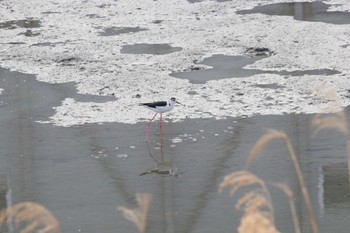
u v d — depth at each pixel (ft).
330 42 196.13
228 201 105.19
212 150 128.06
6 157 128.67
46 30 226.58
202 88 165.27
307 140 129.90
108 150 130.62
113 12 247.91
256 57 188.65
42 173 120.47
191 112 150.41
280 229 94.27
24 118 150.61
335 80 165.17
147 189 111.65
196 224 97.40
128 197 108.68
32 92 168.35
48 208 105.81
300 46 194.08
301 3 244.01
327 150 124.36
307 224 95.76
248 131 137.49
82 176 118.42
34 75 181.78
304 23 217.15
